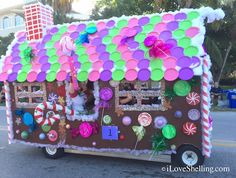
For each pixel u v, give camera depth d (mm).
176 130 3676
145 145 3809
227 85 17703
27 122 4367
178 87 3613
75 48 4168
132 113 3836
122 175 3715
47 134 4301
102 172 3840
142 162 4164
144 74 3697
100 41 4246
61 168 4031
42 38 4684
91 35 4379
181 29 3908
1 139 5781
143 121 3779
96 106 3979
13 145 5297
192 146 3678
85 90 4203
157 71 3664
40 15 4766
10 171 3984
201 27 3850
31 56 4445
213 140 5301
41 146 4379
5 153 4805
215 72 13758
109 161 4246
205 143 3609
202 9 4055
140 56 3854
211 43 11148
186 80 3559
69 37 4176
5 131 6590
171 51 3732
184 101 3623
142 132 3781
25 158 4516
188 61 3584
